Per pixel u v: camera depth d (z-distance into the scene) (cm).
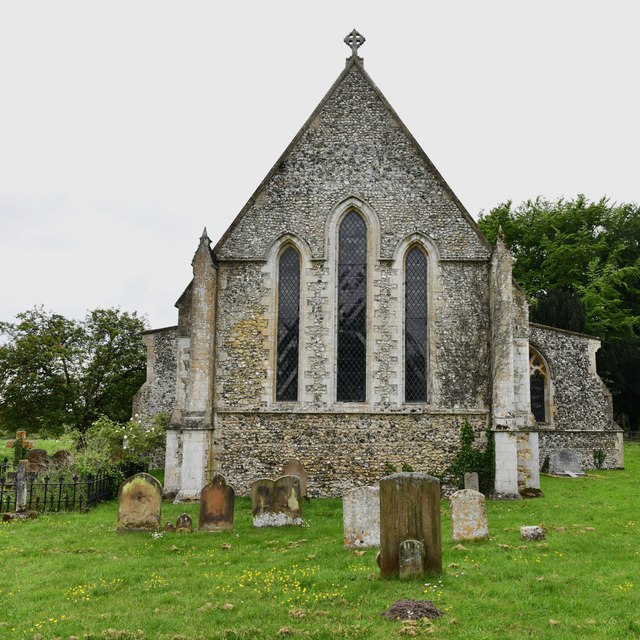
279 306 1972
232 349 1930
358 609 805
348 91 2061
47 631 744
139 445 2341
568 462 2612
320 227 1973
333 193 1992
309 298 1947
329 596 858
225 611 812
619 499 1802
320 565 1031
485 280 1944
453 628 731
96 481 1778
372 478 1848
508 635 707
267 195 2000
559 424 2986
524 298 2023
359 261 1988
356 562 1045
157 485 1358
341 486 1847
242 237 1978
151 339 2830
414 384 1922
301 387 1903
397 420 1877
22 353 2953
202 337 1883
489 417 1870
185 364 1973
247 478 1862
